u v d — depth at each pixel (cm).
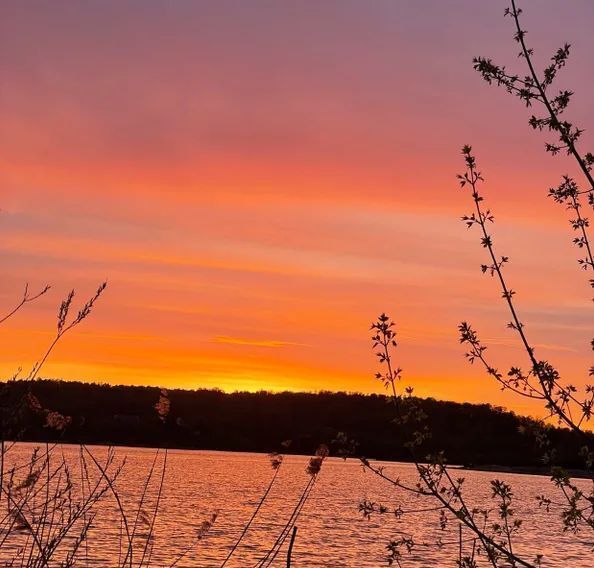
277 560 3619
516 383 547
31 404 453
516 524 577
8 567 471
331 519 5709
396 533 4681
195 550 3684
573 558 3994
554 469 536
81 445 494
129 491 6003
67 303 457
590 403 530
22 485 461
